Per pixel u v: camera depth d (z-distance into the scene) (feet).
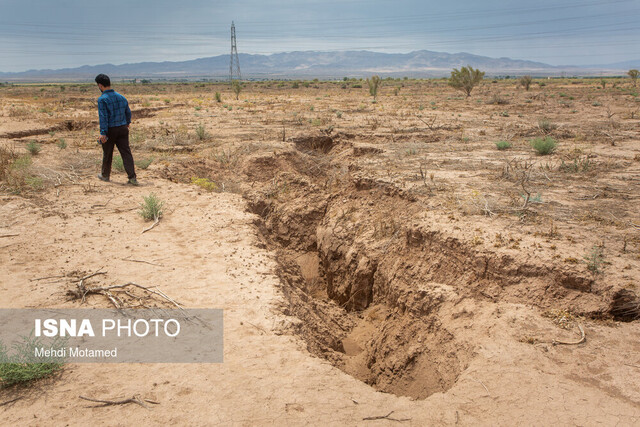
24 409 10.83
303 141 55.16
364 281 28.45
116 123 31.42
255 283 18.66
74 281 17.70
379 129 62.64
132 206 28.12
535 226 23.06
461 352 15.48
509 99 126.72
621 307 16.06
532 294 17.69
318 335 20.71
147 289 16.99
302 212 38.58
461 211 26.23
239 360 13.25
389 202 33.01
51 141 51.52
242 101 128.98
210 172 42.24
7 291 16.70
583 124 67.41
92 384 11.82
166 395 11.50
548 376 12.62
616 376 12.48
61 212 26.08
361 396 11.86
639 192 29.55
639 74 195.31
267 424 10.57
